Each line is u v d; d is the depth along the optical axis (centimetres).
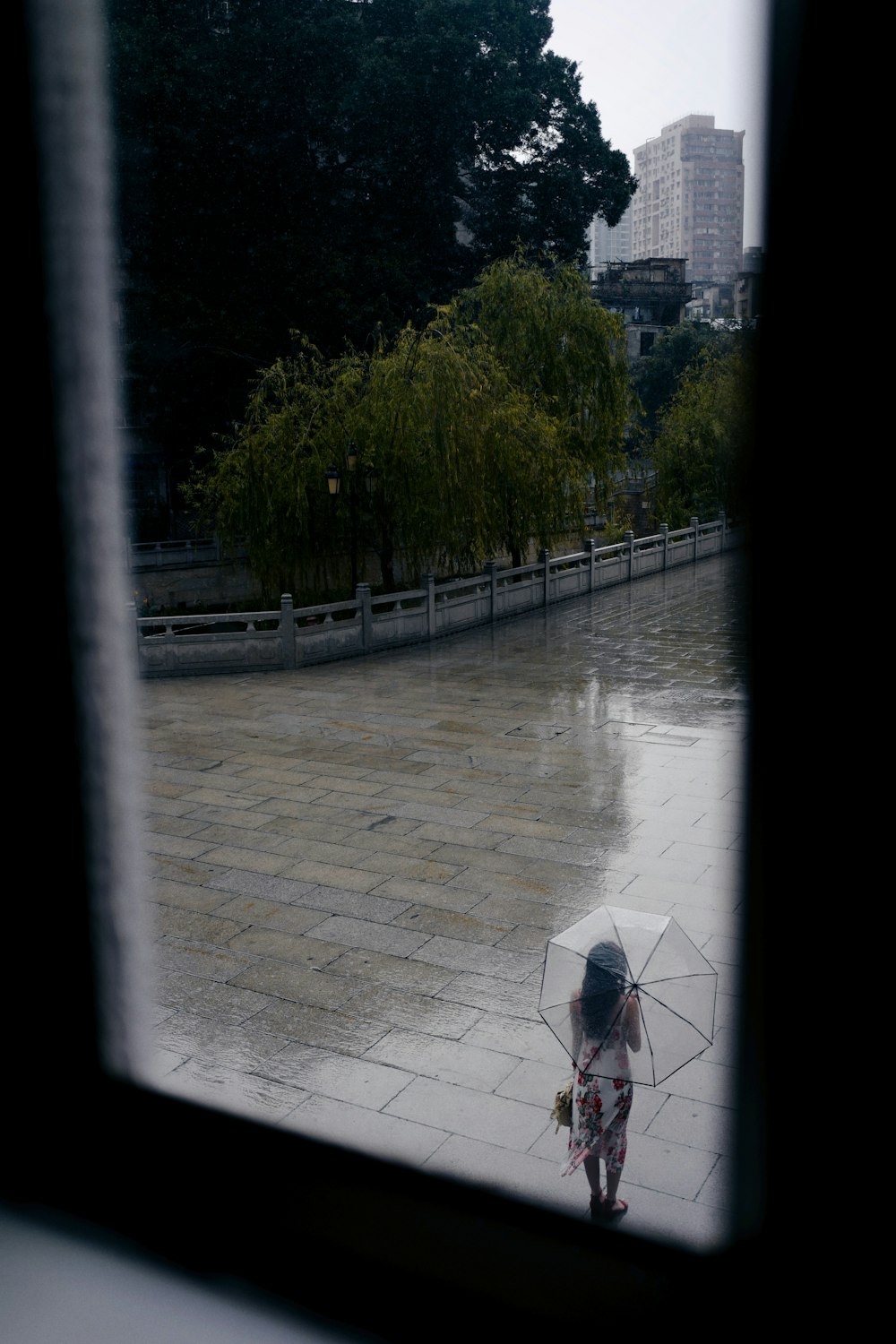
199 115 2675
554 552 2403
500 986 631
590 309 2225
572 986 397
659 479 2864
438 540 1892
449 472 1817
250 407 1933
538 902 754
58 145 200
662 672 1520
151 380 2867
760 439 149
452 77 2830
